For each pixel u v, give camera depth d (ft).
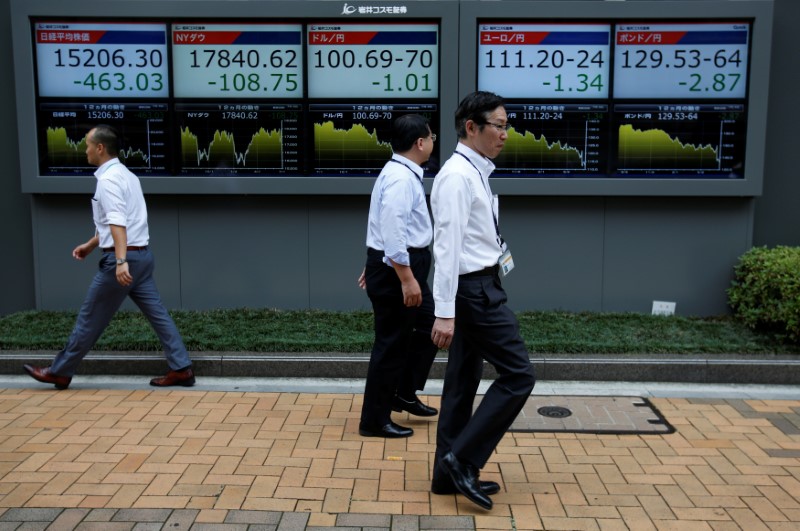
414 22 21.57
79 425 15.11
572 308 22.65
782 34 22.34
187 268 22.67
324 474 13.01
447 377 12.25
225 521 11.32
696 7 21.21
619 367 18.38
